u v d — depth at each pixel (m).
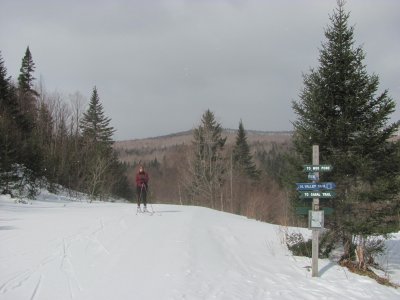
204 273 10.30
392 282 11.29
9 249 11.42
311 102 12.76
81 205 27.78
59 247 11.71
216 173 49.75
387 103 12.14
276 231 17.31
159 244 12.80
